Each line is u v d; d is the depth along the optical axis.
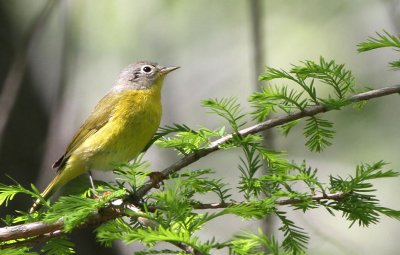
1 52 13.27
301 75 6.48
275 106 6.63
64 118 13.20
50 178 12.05
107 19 16.38
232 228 13.48
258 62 11.50
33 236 5.78
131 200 5.90
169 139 7.02
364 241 15.80
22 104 12.93
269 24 17.08
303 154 15.31
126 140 9.77
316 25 16.83
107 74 16.70
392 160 14.01
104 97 10.30
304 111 6.31
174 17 17.30
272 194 5.48
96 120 9.72
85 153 9.68
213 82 17.88
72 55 14.14
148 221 5.20
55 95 13.38
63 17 14.62
